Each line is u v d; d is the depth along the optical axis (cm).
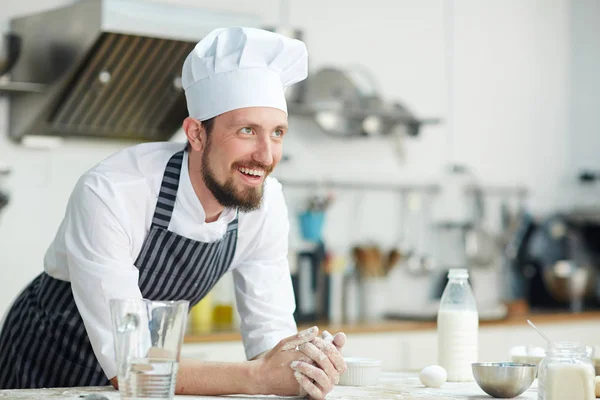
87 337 228
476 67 579
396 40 545
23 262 419
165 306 158
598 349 215
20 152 417
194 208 217
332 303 489
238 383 192
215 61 205
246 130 205
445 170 562
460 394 197
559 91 619
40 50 384
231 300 458
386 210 538
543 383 185
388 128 519
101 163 215
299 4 508
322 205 498
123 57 383
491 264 561
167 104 412
